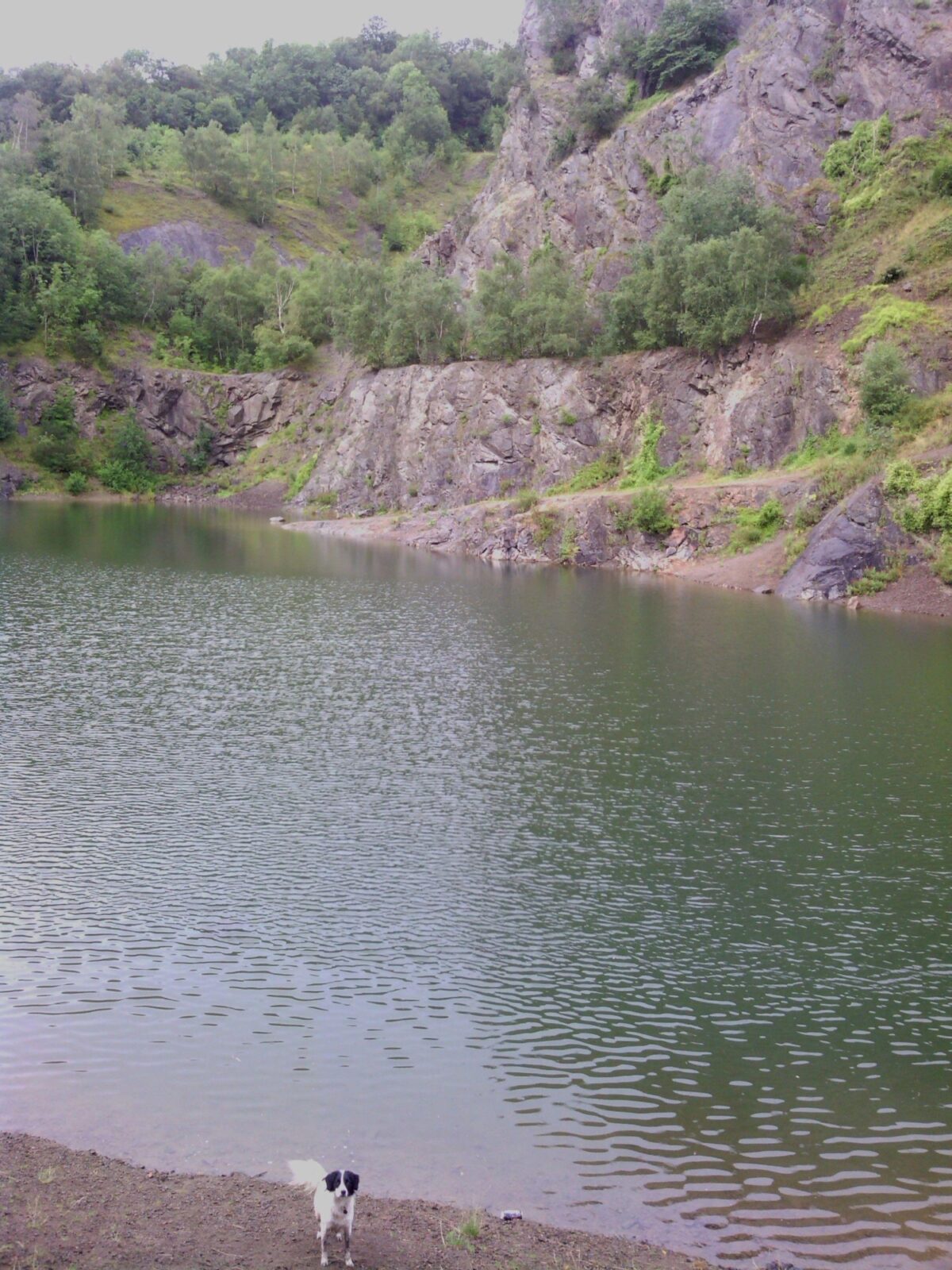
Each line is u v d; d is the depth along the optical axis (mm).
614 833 29156
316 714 40594
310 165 197875
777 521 78500
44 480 129750
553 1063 18531
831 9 107688
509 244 137000
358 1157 15617
